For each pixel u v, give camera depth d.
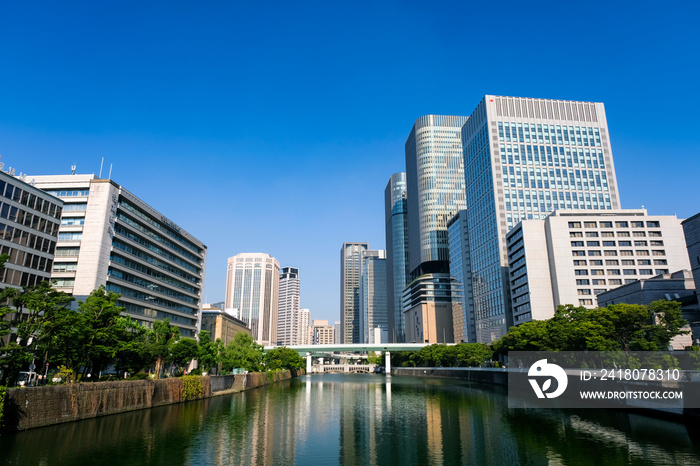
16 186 79.31
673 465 36.28
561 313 92.38
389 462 39.56
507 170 194.50
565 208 191.62
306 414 69.19
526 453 41.75
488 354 155.12
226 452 42.28
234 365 120.94
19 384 57.47
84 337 58.81
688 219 86.50
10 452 38.38
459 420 62.16
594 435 48.66
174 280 141.25
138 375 77.19
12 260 77.50
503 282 182.50
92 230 105.56
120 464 36.75
